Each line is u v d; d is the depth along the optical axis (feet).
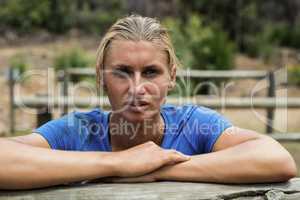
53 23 53.83
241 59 46.39
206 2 52.80
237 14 52.16
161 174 3.91
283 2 57.93
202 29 33.65
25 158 3.70
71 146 4.64
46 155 3.75
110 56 4.13
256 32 53.57
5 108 23.56
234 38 51.57
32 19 53.36
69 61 34.83
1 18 53.26
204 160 3.92
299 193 3.81
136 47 4.05
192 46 30.99
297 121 22.03
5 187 3.70
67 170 3.72
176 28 31.32
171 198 3.65
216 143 4.55
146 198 3.65
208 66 30.71
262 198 3.80
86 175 3.76
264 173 3.86
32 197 3.66
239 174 3.86
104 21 54.65
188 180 3.92
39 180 3.69
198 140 4.66
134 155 3.86
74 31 53.88
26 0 54.13
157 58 4.09
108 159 3.82
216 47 31.27
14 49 46.55
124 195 3.67
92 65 35.22
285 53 48.57
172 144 4.65
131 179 3.88
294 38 53.83
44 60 39.93
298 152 15.78
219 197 3.69
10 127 19.93
